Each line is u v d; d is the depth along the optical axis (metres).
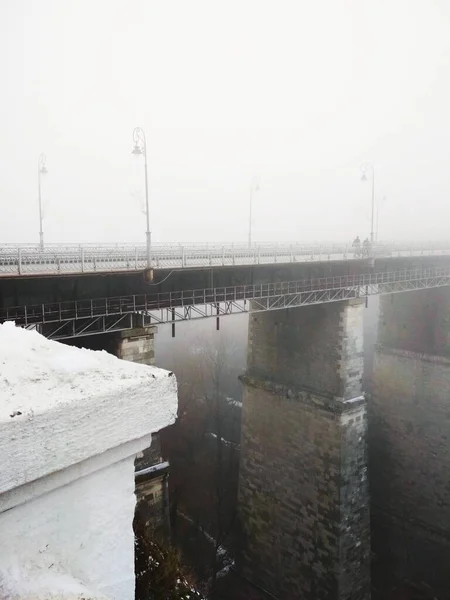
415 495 39.12
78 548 2.82
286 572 30.83
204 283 25.25
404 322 40.78
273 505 32.00
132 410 2.91
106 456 2.88
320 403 29.47
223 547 35.34
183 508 38.44
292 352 31.73
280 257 27.56
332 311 29.50
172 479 41.47
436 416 38.41
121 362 3.34
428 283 37.91
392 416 41.28
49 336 18.09
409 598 33.44
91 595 2.59
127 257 22.14
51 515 2.70
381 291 32.69
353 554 28.91
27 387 2.67
